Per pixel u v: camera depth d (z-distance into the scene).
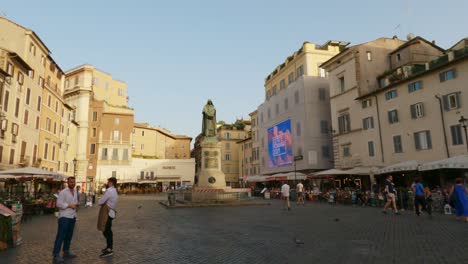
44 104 38.84
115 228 13.13
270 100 56.78
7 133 29.83
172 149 95.69
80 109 61.16
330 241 9.70
